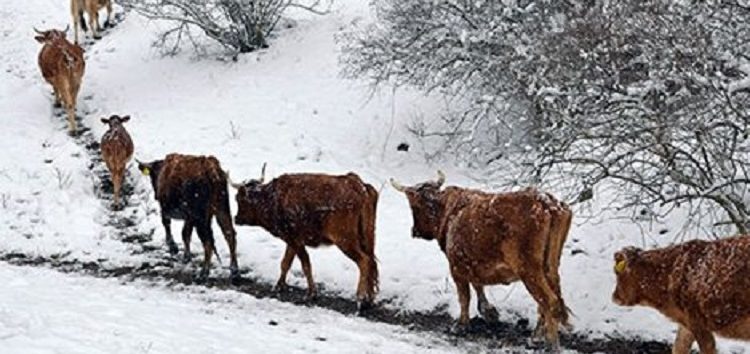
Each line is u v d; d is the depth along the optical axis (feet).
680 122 34.83
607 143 36.94
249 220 41.34
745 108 35.17
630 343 35.55
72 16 84.23
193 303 38.86
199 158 43.16
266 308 39.04
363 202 38.50
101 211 52.75
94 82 71.41
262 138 59.06
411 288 41.34
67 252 47.39
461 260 35.24
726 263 28.17
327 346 32.53
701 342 29.17
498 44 51.26
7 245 48.21
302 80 65.72
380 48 56.03
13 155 59.72
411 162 55.11
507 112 51.49
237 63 70.23
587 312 37.91
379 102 61.16
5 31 84.17
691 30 35.29
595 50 39.17
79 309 34.50
